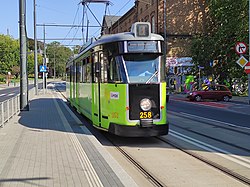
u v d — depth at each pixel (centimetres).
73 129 1284
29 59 10481
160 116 1062
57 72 13850
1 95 4256
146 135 1037
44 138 1080
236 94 3878
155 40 1082
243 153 930
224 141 1113
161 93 1068
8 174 665
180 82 4581
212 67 4112
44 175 657
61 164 743
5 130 1254
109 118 1099
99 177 643
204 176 707
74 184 600
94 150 891
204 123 1577
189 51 4659
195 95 3167
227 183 656
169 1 4669
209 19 4703
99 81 1184
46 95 3988
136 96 1044
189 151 956
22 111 1998
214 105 2692
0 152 870
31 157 811
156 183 664
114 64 1080
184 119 1734
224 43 3891
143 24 1071
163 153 938
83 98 1562
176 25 4697
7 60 9600
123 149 1002
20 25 1955
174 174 725
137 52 1060
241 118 1792
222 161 837
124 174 664
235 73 3847
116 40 1077
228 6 3688
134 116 1041
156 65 1077
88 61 1391
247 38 3519
